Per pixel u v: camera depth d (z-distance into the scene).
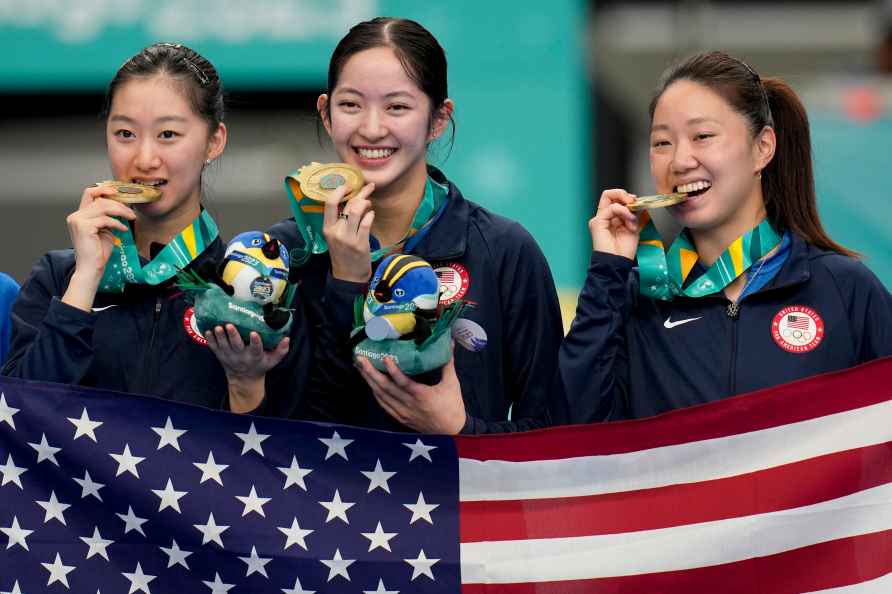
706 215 14.57
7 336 15.81
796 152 15.00
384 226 15.07
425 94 14.54
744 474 14.06
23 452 13.86
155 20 35.94
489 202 35.97
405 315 13.41
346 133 14.48
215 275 13.61
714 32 37.25
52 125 37.66
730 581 14.05
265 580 13.96
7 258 36.25
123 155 14.64
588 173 36.88
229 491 13.96
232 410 14.36
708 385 14.47
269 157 35.12
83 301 14.05
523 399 15.07
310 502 14.05
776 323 14.50
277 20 35.75
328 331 14.23
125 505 13.88
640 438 14.11
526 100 35.81
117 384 14.68
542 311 15.09
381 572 14.00
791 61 37.56
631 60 36.84
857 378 13.96
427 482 14.16
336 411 14.84
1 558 13.81
